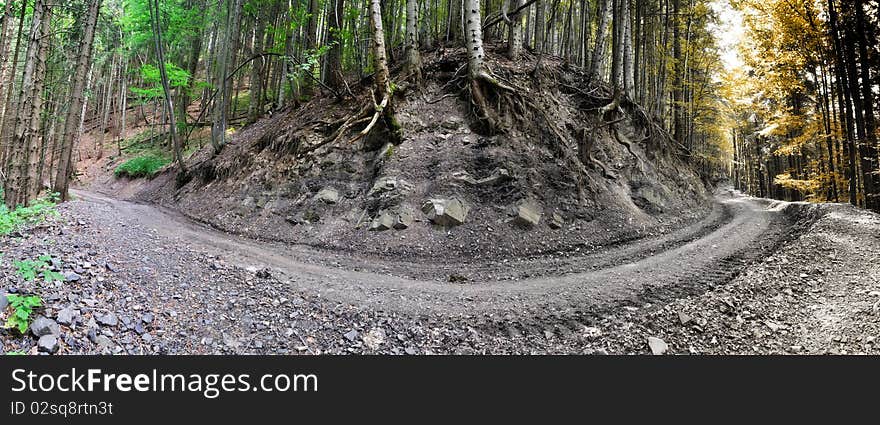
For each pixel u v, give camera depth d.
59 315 3.94
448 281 7.88
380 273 8.27
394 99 14.07
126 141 33.22
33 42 10.12
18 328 3.60
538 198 11.55
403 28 26.09
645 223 12.34
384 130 13.34
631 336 5.34
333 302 6.17
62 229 7.34
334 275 7.78
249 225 12.16
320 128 14.55
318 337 5.07
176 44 24.61
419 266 8.97
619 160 15.34
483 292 7.09
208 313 5.14
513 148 12.57
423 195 11.38
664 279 7.56
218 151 18.08
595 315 6.01
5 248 5.58
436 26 22.80
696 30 28.36
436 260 9.43
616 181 14.16
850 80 12.69
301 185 12.91
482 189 11.53
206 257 7.77
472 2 13.74
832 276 6.78
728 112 34.38
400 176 11.88
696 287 7.04
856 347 4.74
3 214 7.12
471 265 9.09
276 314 5.49
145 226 10.19
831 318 5.44
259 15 22.61
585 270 8.48
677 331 5.41
